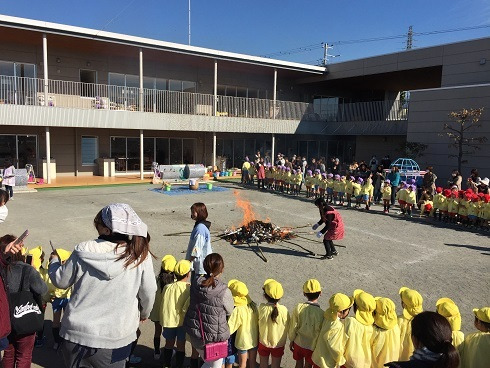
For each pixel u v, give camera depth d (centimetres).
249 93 2898
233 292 394
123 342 252
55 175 2094
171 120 2214
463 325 565
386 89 3447
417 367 236
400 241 1048
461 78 2180
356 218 1349
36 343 462
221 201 1611
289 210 1464
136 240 256
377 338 354
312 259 867
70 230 1048
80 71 2233
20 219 1167
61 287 254
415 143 2114
